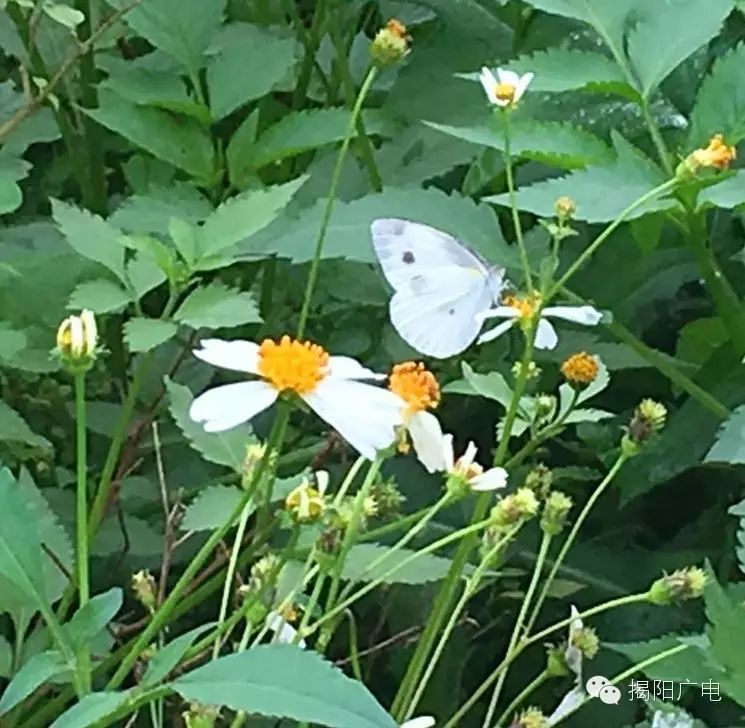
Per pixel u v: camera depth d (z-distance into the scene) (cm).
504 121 41
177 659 31
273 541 47
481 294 41
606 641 51
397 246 41
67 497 48
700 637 39
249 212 42
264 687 29
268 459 33
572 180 45
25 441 47
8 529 33
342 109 50
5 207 42
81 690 32
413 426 36
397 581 40
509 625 52
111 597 33
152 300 53
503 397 43
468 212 49
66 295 46
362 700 29
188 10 50
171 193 50
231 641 44
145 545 47
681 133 52
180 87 50
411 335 41
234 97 50
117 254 42
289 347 33
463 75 48
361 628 50
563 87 48
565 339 53
